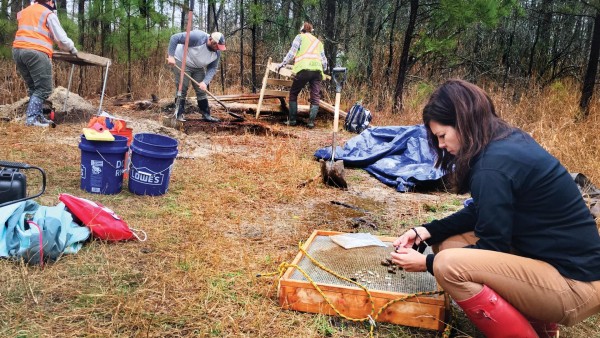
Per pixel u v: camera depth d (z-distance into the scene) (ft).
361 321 9.29
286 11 50.44
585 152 22.85
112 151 15.34
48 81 24.93
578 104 31.22
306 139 28.53
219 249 12.27
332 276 9.88
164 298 9.80
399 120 35.68
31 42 24.11
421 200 18.40
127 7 36.99
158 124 26.03
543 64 43.70
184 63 28.09
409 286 9.59
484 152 7.70
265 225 14.38
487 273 7.62
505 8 34.09
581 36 46.06
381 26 42.78
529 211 7.63
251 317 9.37
